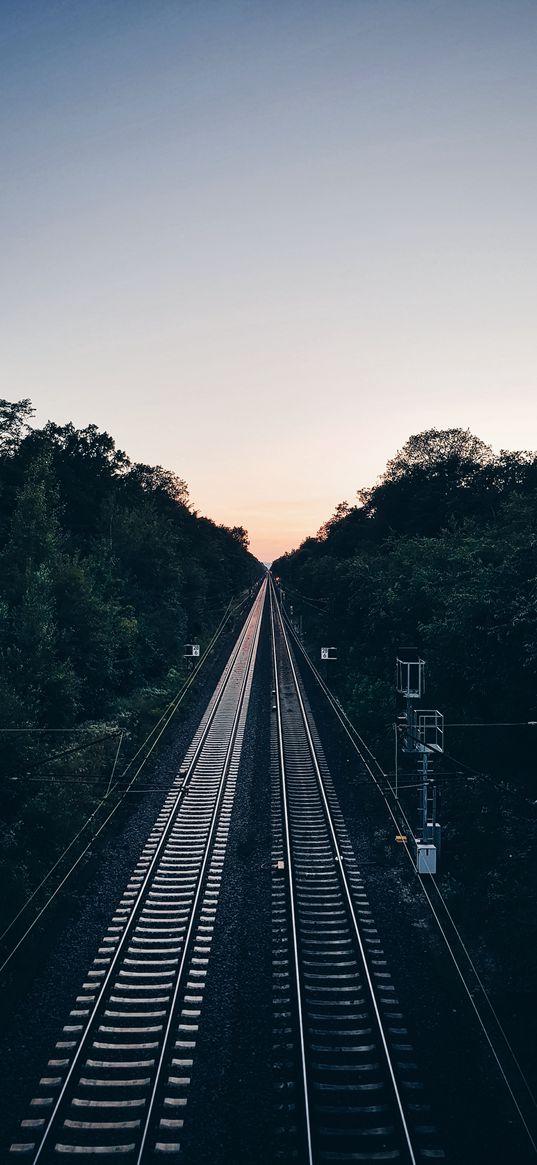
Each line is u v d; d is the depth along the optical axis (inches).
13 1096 390.3
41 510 1342.3
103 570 1561.3
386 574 1476.4
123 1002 477.1
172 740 1173.1
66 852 693.9
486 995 482.6
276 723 1279.5
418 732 803.4
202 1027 452.8
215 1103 387.9
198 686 1669.5
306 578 2901.1
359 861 705.6
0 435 1957.4
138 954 537.6
